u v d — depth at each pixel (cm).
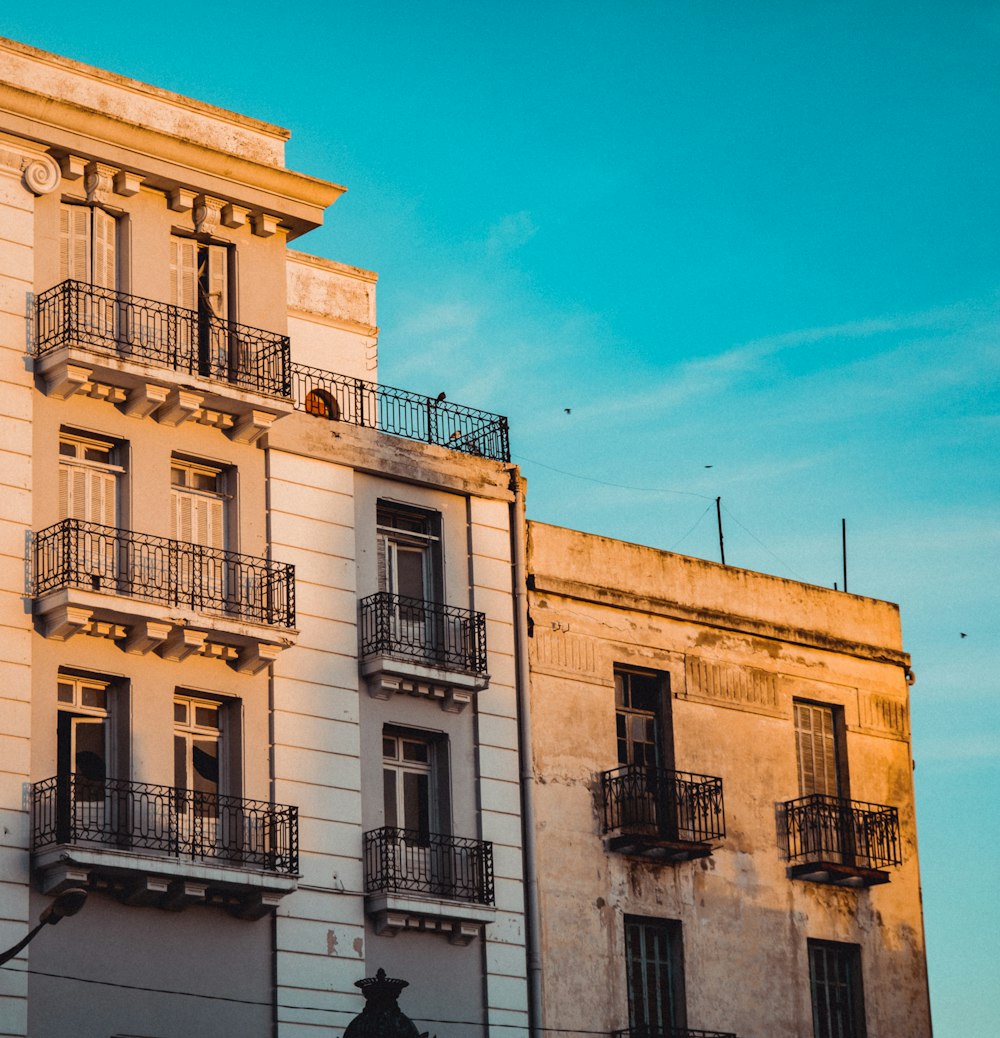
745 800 4462
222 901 3728
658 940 4275
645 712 4419
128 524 3806
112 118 3897
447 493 4253
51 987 3525
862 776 4678
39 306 3797
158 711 3747
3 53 3862
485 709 4156
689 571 4544
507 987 4016
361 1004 3841
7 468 3691
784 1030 4362
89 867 3550
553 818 4178
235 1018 3706
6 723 3584
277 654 3881
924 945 4647
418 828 4056
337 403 4322
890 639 4841
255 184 4081
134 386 3834
